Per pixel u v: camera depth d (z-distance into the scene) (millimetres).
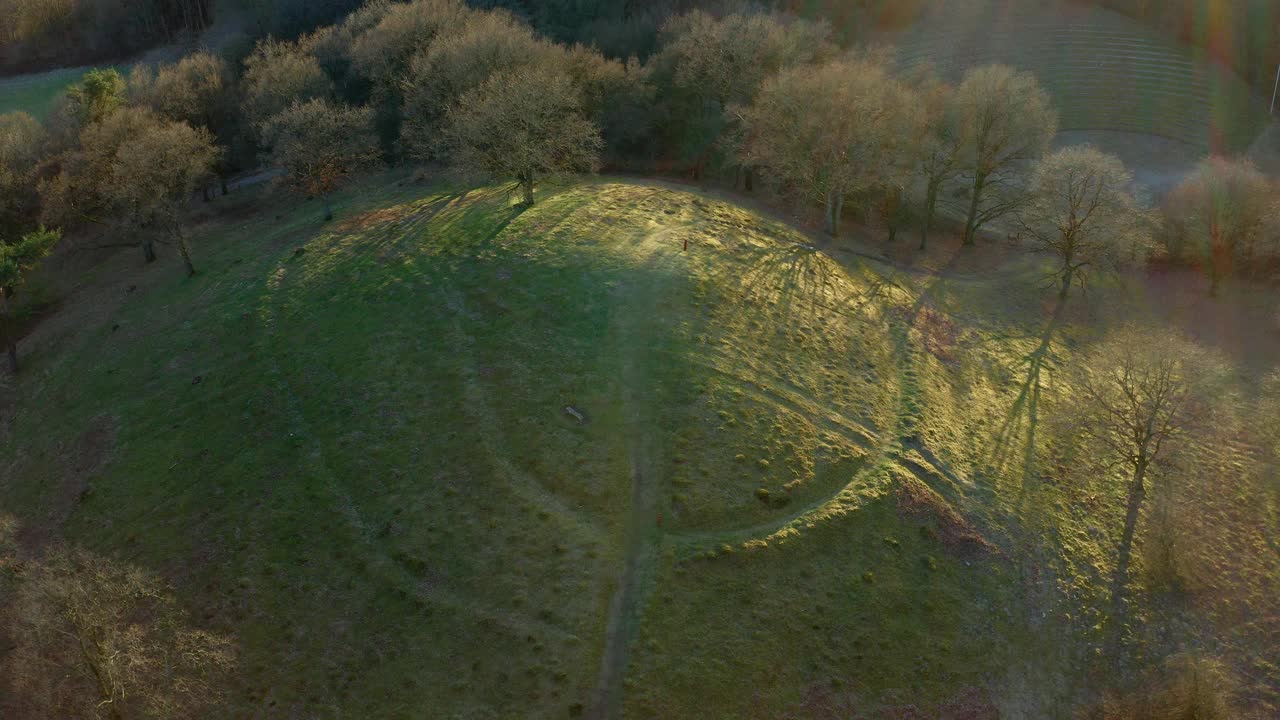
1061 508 50312
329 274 69062
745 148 86188
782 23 111438
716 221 76000
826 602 42281
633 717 37000
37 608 40125
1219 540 49000
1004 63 119062
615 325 58531
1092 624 43625
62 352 68875
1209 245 76812
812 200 82812
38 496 52812
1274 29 109625
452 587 42469
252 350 61156
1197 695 39500
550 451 48875
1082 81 116500
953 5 131375
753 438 50312
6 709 40188
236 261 76312
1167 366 55844
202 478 51000
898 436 53031
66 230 86625
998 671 41000
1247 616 44750
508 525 45062
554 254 67188
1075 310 73125
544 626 40344
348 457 50344
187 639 41406
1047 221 77375
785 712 37969
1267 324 70688
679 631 40188
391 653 40031
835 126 75438
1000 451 54000
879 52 94000
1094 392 57594
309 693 38906
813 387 55844
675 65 94188
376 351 58344
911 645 41188
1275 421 58000
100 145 81250
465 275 65500
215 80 98375
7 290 77750
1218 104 110250
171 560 45906
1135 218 72375
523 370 54812
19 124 89625
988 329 68250
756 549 43969
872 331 63656
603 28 110062
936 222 90062
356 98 104688
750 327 60094
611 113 91625
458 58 86375
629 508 46094
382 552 44500
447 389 54062
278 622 42000
